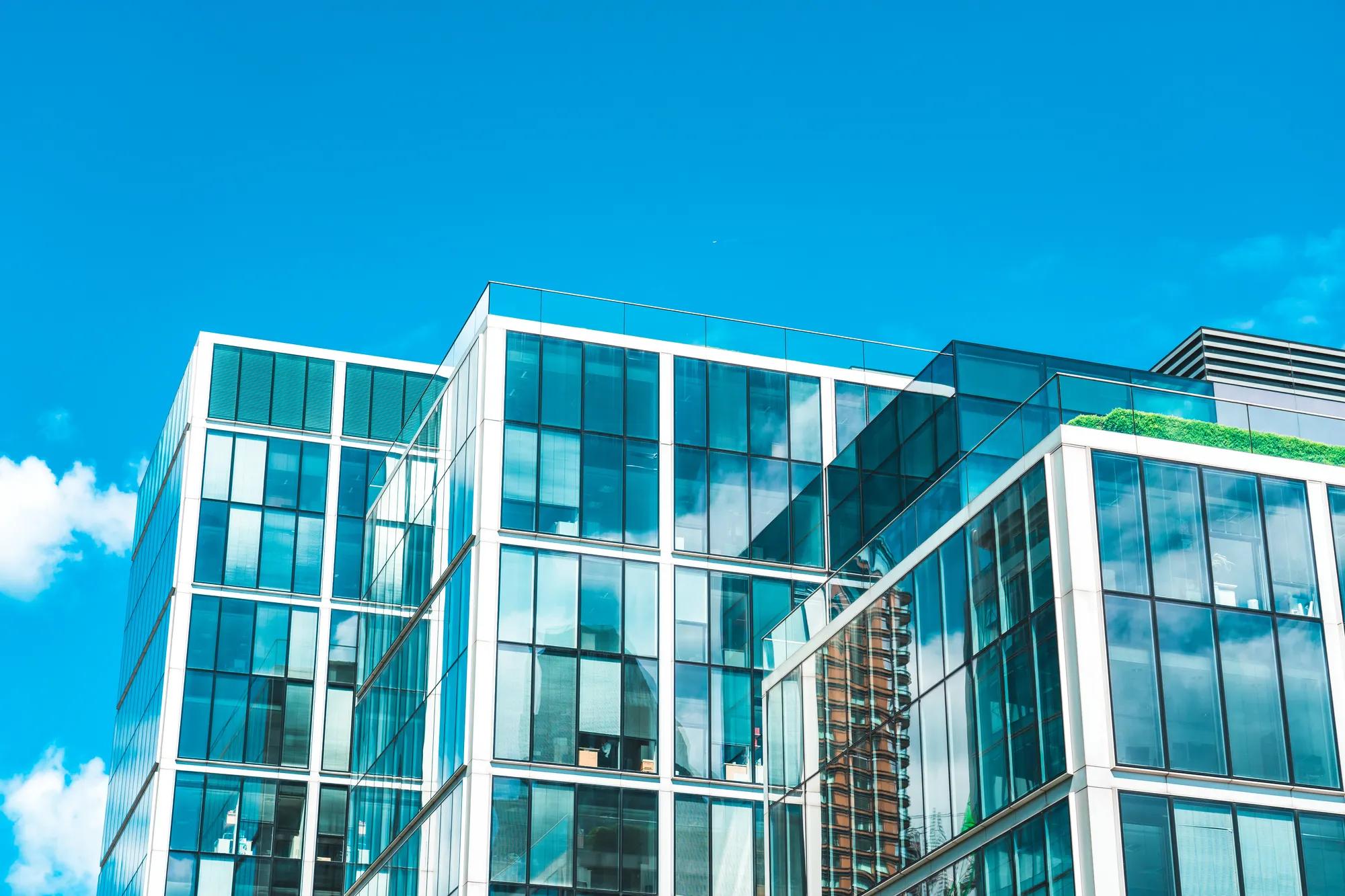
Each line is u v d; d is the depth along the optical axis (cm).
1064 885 3017
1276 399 5141
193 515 6631
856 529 4991
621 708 4650
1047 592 3228
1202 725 3098
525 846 4425
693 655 4775
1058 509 3250
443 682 4800
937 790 3475
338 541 6769
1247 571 3259
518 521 4762
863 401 5300
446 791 4622
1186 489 3300
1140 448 3312
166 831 6206
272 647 6550
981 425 4656
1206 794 3045
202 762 6334
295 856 6306
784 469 5109
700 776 4644
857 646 3919
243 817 6303
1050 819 3092
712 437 5066
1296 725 3145
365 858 5309
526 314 5022
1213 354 6575
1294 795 3088
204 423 6769
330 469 6862
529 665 4612
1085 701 3064
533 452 4853
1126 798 3011
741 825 4631
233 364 6900
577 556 4778
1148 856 2973
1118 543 3212
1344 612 3272
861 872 3706
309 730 6488
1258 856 3020
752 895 4566
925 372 4841
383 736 5366
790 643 4278
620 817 4534
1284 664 3192
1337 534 3347
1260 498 3334
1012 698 3278
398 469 5791
